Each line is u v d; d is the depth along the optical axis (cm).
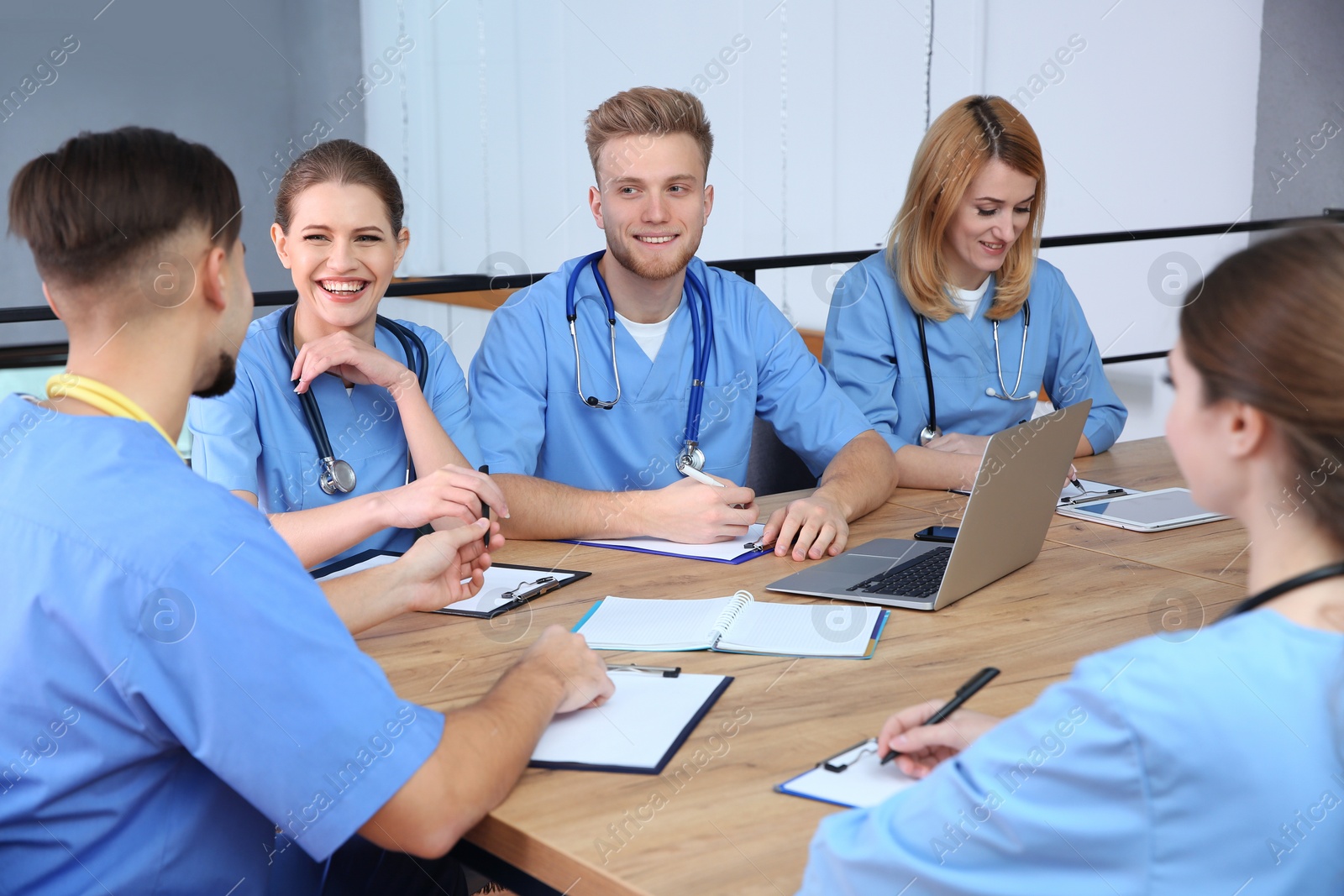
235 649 75
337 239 150
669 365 185
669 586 134
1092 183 439
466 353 589
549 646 101
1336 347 57
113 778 79
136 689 75
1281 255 60
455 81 614
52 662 76
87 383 82
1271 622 60
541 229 596
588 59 562
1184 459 65
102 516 76
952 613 124
